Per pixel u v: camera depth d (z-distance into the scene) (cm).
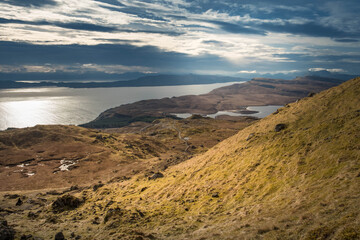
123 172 13675
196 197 5403
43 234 4053
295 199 3328
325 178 3603
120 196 7412
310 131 5516
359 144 3966
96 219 4953
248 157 6228
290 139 5762
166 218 4512
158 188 7262
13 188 12256
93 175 14362
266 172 4903
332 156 4084
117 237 3556
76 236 3891
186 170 8362
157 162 13938
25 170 15312
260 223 2967
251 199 4175
